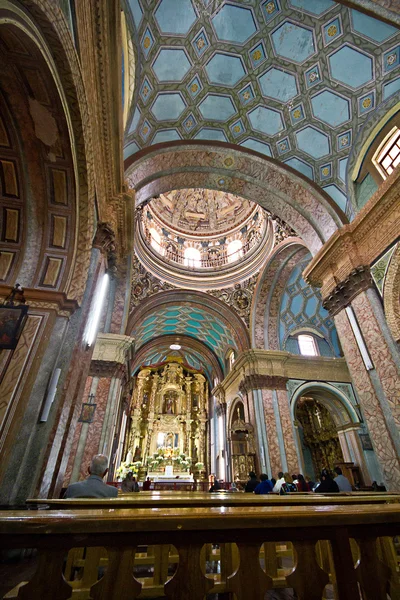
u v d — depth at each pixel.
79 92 3.98
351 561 1.40
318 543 2.45
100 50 4.54
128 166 7.80
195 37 7.45
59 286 4.80
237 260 16.95
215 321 18.23
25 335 4.40
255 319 15.73
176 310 18.80
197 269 17.25
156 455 20.86
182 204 18.98
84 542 1.22
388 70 7.27
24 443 3.78
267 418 13.16
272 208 10.69
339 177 9.09
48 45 3.33
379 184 8.17
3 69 3.48
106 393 11.98
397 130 7.72
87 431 10.94
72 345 4.77
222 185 10.41
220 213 19.22
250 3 7.13
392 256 7.11
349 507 1.57
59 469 4.49
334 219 8.97
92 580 2.11
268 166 9.64
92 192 5.08
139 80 7.23
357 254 7.96
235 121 9.19
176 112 8.55
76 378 4.96
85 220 5.04
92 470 3.56
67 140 4.24
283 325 16.11
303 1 6.94
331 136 8.82
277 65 8.15
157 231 17.89
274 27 7.52
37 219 4.86
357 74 7.64
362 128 8.29
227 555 2.19
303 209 9.91
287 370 14.57
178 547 1.30
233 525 1.32
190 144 9.03
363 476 12.41
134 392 23.77
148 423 22.69
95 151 5.18
